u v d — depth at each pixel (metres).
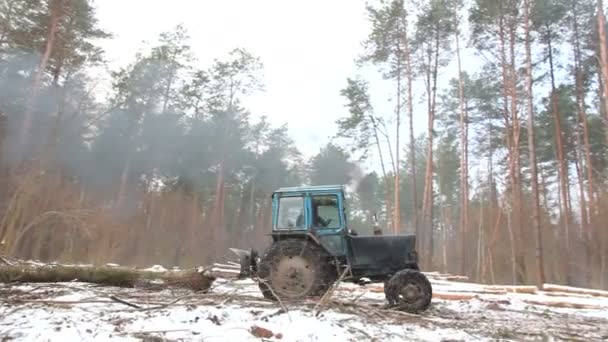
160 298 6.85
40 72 18.95
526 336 5.39
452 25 23.25
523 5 18.80
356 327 5.20
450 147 35.59
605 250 21.50
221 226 30.34
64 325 4.56
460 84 23.78
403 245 7.50
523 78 20.33
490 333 5.43
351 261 7.45
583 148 27.20
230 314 5.47
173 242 27.45
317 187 7.90
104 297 6.80
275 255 7.39
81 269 7.85
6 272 7.50
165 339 4.17
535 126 24.94
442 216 42.38
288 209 7.85
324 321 5.23
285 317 5.40
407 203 41.28
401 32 24.06
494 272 25.30
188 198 30.45
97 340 3.99
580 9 21.19
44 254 20.94
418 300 6.75
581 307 9.71
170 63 28.41
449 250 39.72
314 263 7.24
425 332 5.20
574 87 24.03
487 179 32.44
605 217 21.73
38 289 7.35
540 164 29.39
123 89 25.44
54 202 19.97
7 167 20.31
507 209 24.41
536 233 17.27
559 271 23.17
